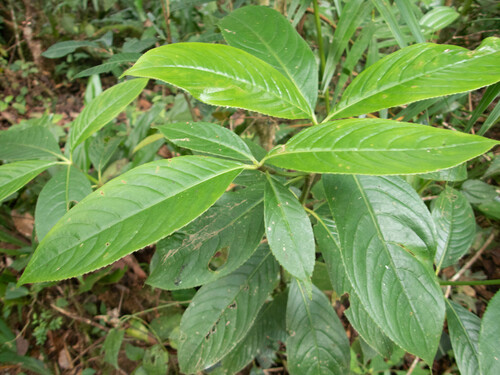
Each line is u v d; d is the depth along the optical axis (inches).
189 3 23.7
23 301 31.0
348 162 9.0
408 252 12.5
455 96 17.8
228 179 10.8
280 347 29.1
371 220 12.9
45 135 19.6
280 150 10.5
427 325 11.8
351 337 28.5
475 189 23.7
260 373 27.4
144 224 9.6
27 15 55.0
